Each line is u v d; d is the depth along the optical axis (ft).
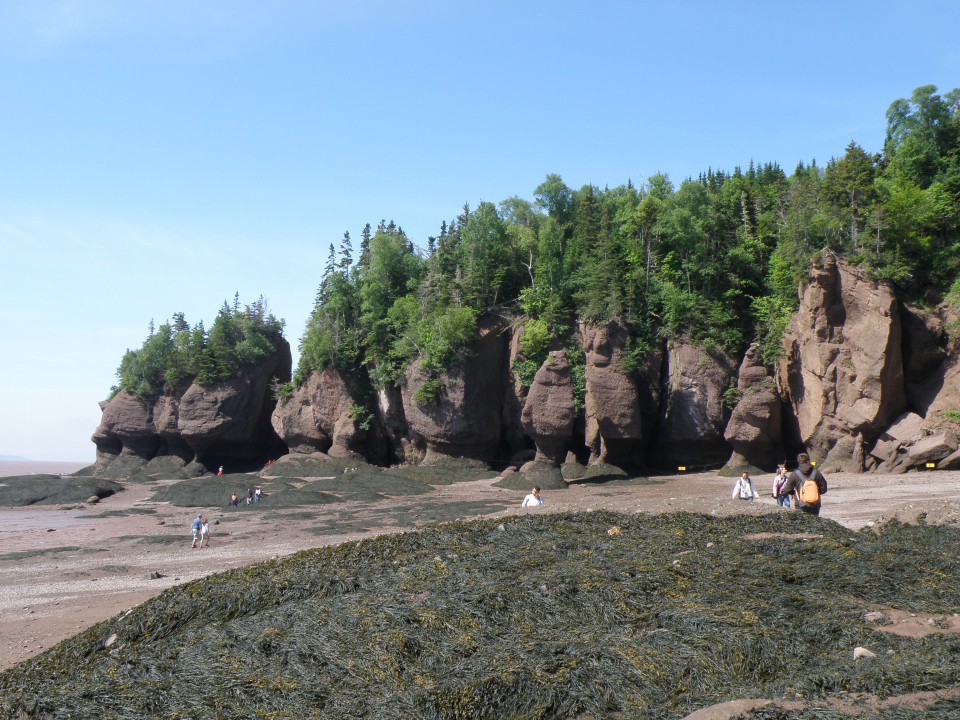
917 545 63.87
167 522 184.55
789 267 254.68
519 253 331.77
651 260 294.87
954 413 185.16
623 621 46.44
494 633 46.60
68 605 87.92
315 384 312.09
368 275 336.08
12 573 114.93
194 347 355.97
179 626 53.52
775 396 225.15
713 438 251.19
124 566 116.57
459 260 316.40
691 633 43.19
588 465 255.09
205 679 43.62
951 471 174.50
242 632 49.39
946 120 270.26
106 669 47.42
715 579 52.85
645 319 268.41
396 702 38.17
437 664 43.57
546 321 282.15
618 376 249.55
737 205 355.97
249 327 360.89
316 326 325.21
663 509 78.38
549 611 48.57
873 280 203.31
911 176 266.98
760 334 253.65
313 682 42.55
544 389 246.06
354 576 57.67
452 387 280.10
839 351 208.54
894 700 31.42
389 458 313.12
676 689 37.45
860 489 152.76
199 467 332.39
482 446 285.64
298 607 51.85
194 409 337.11
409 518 164.35
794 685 34.45
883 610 46.32
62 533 169.58
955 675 33.17
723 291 276.21
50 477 294.46
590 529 68.33
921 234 224.33
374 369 311.68
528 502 110.01
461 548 63.57
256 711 39.22
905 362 203.00
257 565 65.00
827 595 49.11
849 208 229.86
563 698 37.35
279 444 368.07
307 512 189.88
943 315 202.39
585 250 297.53
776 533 65.46
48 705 41.55
